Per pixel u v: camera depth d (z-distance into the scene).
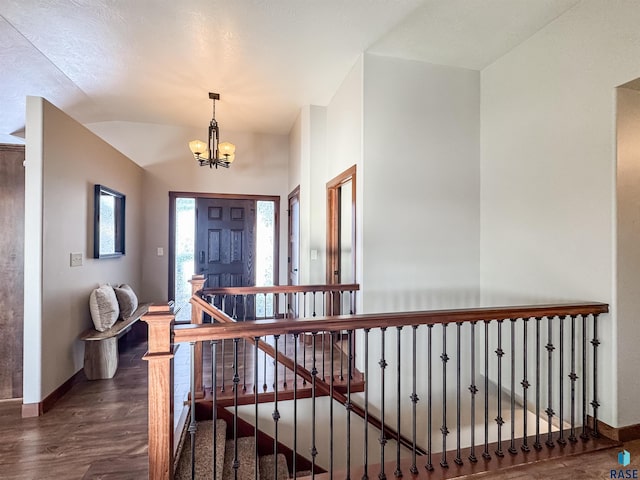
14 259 2.71
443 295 3.22
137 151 4.94
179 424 2.37
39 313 2.51
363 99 3.05
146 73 3.40
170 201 5.06
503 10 2.48
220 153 4.21
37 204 2.52
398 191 3.13
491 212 3.21
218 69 3.35
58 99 3.84
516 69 2.94
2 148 2.67
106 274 3.72
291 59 3.16
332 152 4.00
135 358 3.67
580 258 2.36
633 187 2.19
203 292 2.80
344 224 4.18
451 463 1.85
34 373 2.48
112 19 2.55
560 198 2.52
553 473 1.80
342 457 2.85
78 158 3.09
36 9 2.43
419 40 2.86
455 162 3.28
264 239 5.45
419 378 3.10
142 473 1.90
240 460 2.33
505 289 3.04
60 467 1.94
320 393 2.79
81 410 2.56
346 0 2.38
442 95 3.26
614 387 2.12
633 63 2.05
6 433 2.26
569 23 2.46
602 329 2.20
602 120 2.23
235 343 1.63
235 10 2.47
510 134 3.00
